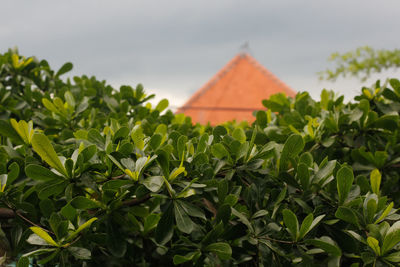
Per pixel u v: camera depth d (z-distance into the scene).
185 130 2.46
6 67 2.72
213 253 1.39
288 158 1.55
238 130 1.68
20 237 1.42
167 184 1.25
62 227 1.27
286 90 16.67
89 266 1.48
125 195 1.33
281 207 1.49
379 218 1.34
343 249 1.39
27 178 1.48
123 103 2.66
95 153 1.31
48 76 2.90
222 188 1.39
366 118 2.07
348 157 2.12
